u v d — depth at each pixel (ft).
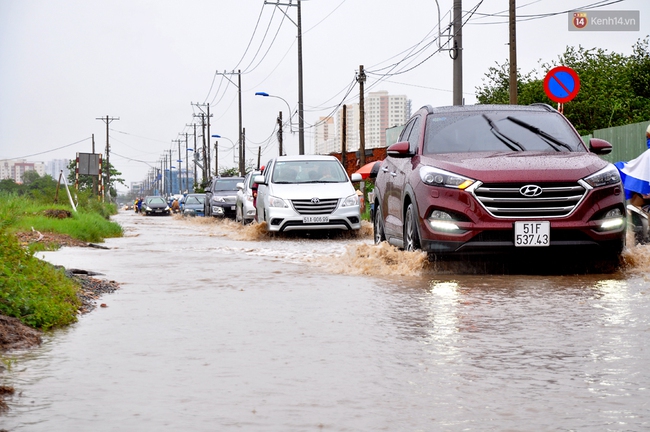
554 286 25.82
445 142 33.06
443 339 17.67
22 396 13.17
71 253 44.34
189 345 17.43
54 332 19.24
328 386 13.73
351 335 18.35
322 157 65.16
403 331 18.72
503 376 14.28
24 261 24.56
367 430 11.23
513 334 18.07
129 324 20.25
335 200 59.41
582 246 28.53
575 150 32.35
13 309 19.83
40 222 60.03
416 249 31.07
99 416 11.98
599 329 18.40
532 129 33.37
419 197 30.22
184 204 160.15
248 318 20.92
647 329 18.26
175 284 28.71
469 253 28.71
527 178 28.53
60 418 11.87
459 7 82.53
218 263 37.27
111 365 15.49
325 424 11.53
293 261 37.99
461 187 28.86
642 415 11.81
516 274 29.50
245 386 13.76
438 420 11.68
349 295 24.93
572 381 13.83
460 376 14.33
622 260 29.94
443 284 26.96
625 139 70.38
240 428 11.35
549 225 28.35
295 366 15.26
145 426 11.48
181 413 12.14
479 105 35.68
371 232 62.34
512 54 78.23
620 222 29.14
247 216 82.23
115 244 55.31
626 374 14.25
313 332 18.80
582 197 28.60
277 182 62.39
